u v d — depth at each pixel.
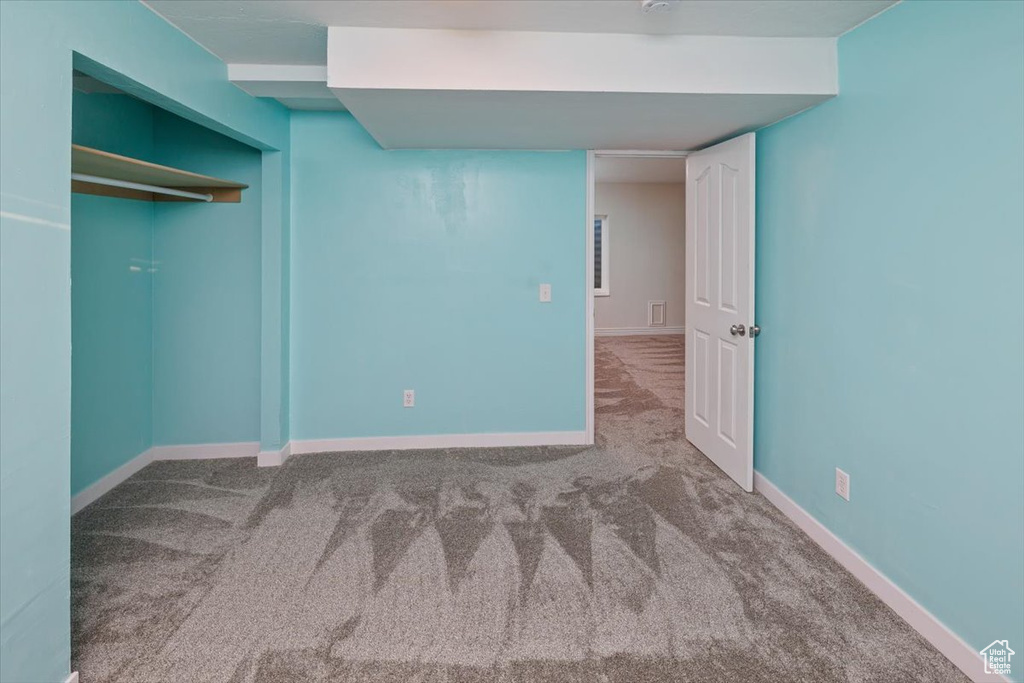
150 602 1.90
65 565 1.47
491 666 1.61
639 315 8.25
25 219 1.32
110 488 2.88
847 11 1.92
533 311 3.51
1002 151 1.46
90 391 2.74
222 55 2.37
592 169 3.46
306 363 3.41
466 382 3.51
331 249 3.38
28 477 1.35
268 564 2.15
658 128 2.77
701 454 3.40
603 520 2.52
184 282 3.29
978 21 1.52
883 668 1.59
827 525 2.25
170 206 3.27
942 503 1.67
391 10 1.96
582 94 2.19
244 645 1.69
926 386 1.73
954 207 1.62
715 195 3.14
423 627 1.78
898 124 1.84
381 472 3.11
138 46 1.82
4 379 1.27
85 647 1.67
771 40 2.16
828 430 2.25
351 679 1.56
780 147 2.61
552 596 1.94
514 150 3.42
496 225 3.45
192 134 3.24
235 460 3.32
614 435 3.78
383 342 3.45
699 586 2.00
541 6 1.92
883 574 1.92
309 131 3.32
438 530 2.43
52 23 1.40
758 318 2.84
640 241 8.18
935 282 1.69
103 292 2.84
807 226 2.39
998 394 1.48
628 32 2.12
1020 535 1.42
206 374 3.34
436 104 2.33
